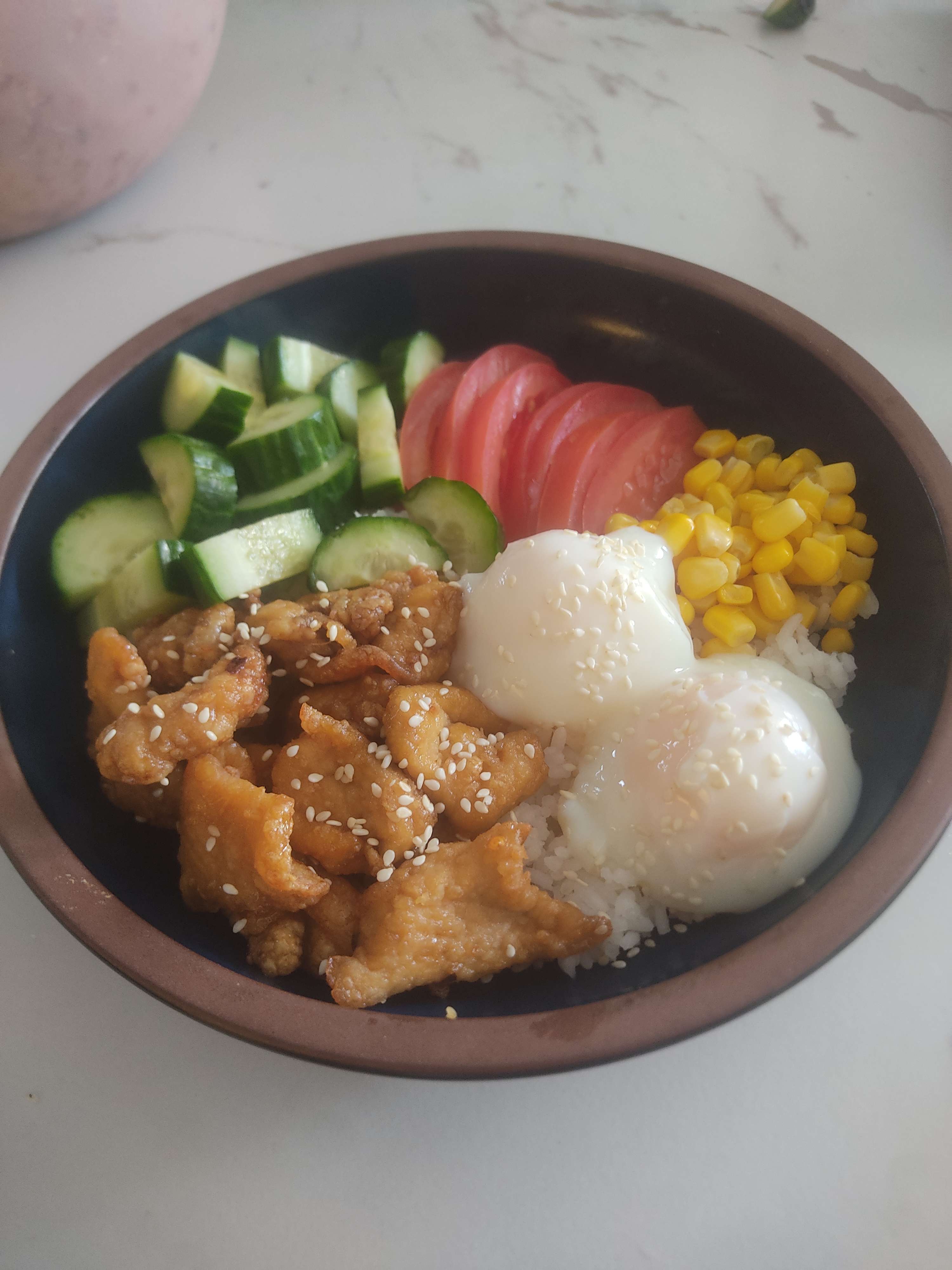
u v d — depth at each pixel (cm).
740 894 21
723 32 37
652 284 26
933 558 22
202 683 21
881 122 34
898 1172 18
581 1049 16
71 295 31
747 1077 19
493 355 28
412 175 34
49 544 24
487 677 23
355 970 19
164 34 27
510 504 27
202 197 33
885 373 28
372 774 21
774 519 24
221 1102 19
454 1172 19
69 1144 19
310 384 28
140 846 22
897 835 18
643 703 22
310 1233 18
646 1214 18
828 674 24
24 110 26
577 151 34
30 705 22
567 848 22
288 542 25
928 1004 20
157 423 27
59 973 21
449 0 38
